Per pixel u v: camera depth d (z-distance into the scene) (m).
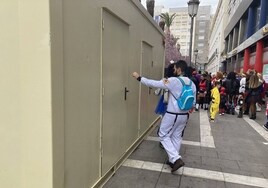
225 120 9.22
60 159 2.51
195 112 10.95
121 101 4.34
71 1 2.56
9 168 2.60
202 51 102.50
